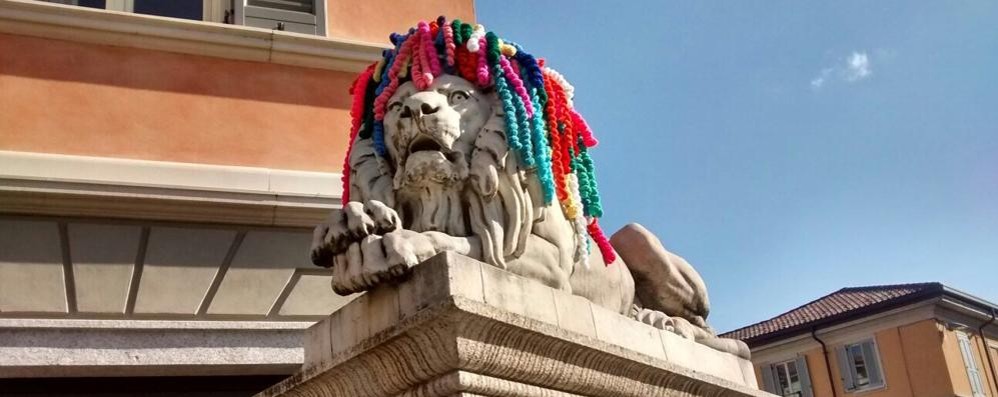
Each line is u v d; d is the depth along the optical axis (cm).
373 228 198
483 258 212
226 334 433
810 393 1836
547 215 234
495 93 233
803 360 1870
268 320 451
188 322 428
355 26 566
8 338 391
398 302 188
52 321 402
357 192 231
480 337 174
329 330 208
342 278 196
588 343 197
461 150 221
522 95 229
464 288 182
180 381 439
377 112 235
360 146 238
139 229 442
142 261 436
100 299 420
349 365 189
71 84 466
